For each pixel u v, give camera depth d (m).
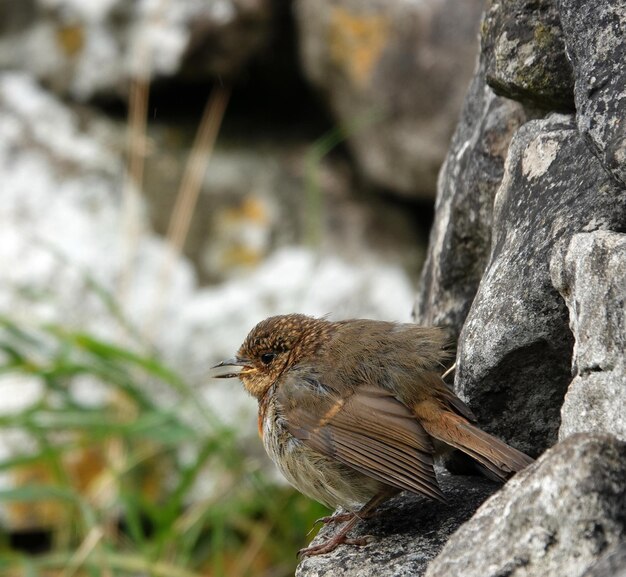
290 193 14.07
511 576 4.50
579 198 5.81
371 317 12.95
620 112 5.09
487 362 6.07
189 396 10.62
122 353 10.48
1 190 13.10
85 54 13.90
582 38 5.36
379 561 6.16
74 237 12.86
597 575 4.07
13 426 10.58
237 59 13.76
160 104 14.26
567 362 6.00
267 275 13.08
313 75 13.82
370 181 14.02
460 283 7.27
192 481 10.61
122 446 11.48
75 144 13.63
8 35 14.26
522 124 6.76
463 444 6.17
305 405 6.89
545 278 5.79
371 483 6.75
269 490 11.37
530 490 4.61
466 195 7.10
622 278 4.95
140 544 10.37
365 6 13.23
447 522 6.42
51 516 11.78
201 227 13.68
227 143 14.30
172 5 13.55
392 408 6.55
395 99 13.21
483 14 7.36
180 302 12.75
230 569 11.65
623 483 4.47
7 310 12.27
